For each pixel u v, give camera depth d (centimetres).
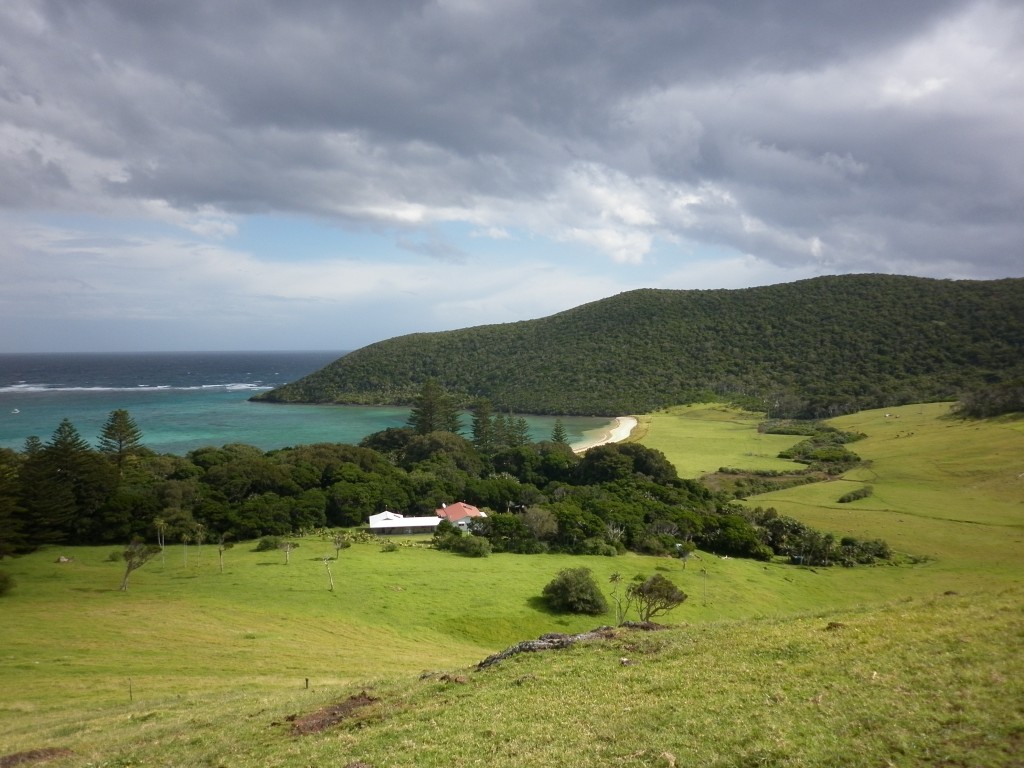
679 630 2292
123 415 9744
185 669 3312
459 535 7450
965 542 7525
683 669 1714
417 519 8538
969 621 1817
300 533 8050
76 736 2119
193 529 7456
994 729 1137
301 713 1891
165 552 7000
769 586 6191
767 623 2242
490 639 4628
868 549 7250
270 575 5834
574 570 5403
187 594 5241
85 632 4022
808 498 9950
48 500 7112
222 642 3928
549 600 5381
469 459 11838
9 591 5275
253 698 2433
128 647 3719
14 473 7750
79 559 6638
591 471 11181
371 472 9719
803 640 1838
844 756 1109
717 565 6844
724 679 1590
